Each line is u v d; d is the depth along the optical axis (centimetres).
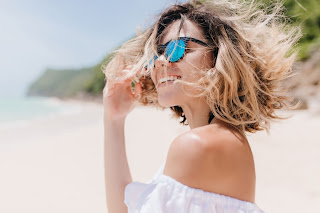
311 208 336
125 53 162
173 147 95
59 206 426
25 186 524
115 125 153
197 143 92
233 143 99
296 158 555
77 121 1975
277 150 626
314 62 1595
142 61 144
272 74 137
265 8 153
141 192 108
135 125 1339
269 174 472
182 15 132
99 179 546
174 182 90
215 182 91
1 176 591
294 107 150
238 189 95
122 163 143
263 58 134
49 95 16962
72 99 9694
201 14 129
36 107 5412
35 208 421
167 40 135
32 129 1540
